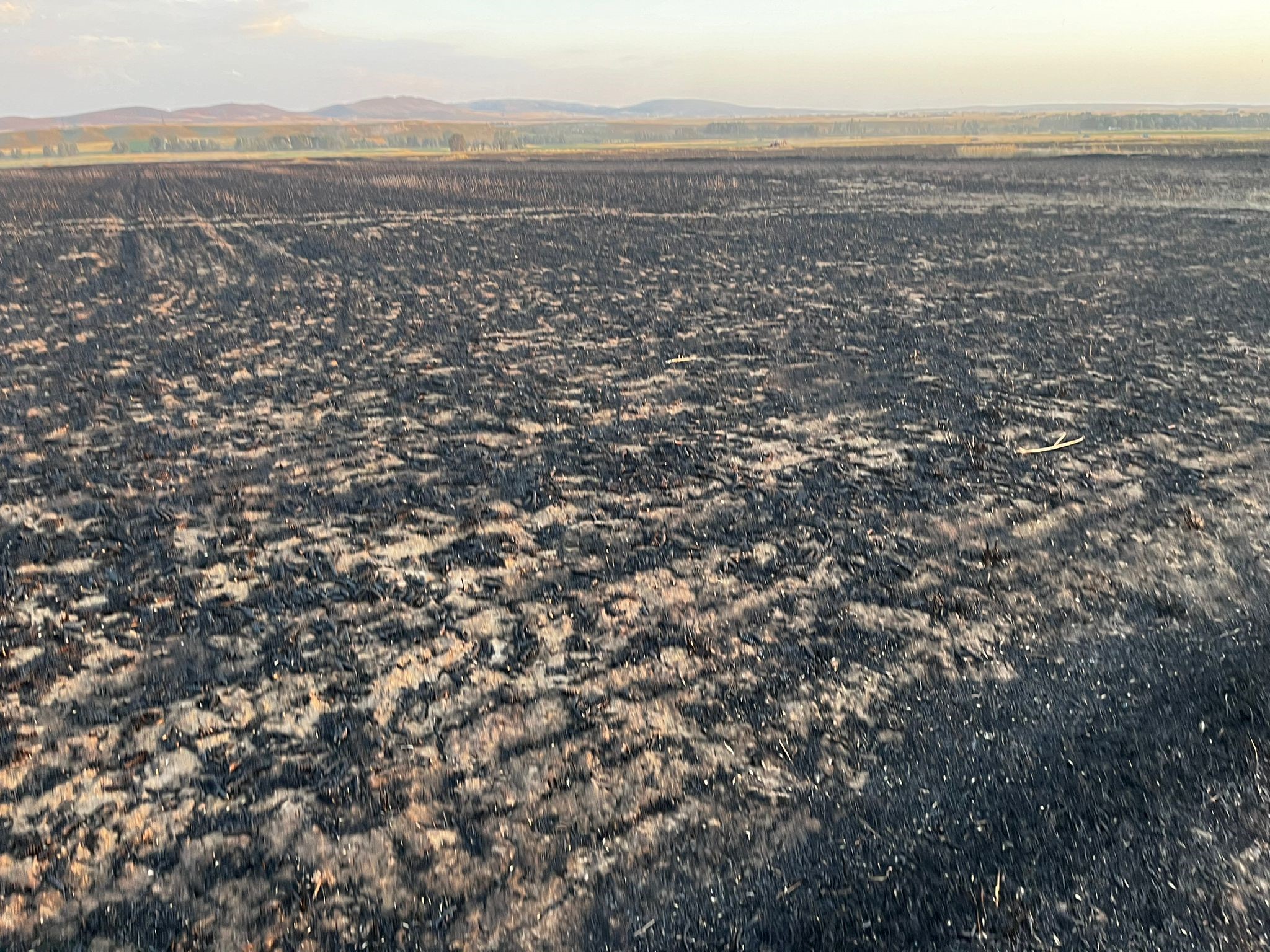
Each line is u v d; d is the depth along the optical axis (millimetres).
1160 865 2275
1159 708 2883
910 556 3961
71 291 10422
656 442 5441
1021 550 3986
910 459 5086
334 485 4855
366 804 2588
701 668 3191
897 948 2090
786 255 12461
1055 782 2584
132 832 2502
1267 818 2406
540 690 3084
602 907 2238
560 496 4664
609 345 7832
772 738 2826
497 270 11570
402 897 2285
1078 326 8148
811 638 3361
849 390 6402
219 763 2758
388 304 9617
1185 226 14312
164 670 3219
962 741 2781
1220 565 3807
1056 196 18906
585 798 2598
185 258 12648
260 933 2191
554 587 3760
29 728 2918
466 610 3592
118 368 7234
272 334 8328
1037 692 2996
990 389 6348
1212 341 7543
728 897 2250
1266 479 4691
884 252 12547
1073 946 2070
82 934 2195
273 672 3199
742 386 6578
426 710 2990
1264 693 2926
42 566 3965
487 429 5734
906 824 2463
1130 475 4773
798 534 4191
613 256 12578
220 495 4723
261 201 20406
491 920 2211
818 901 2232
